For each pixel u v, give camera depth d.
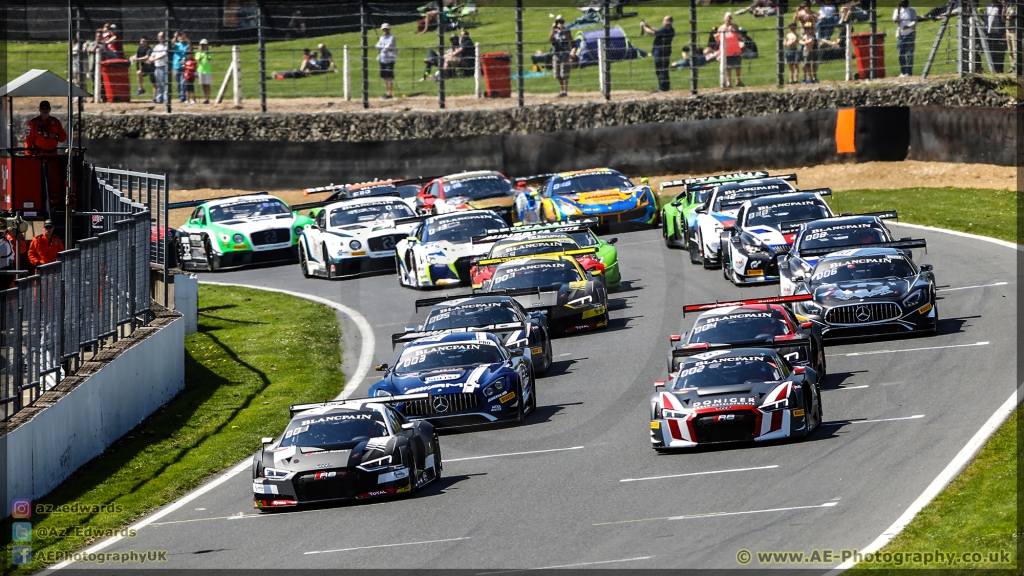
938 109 130.62
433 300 78.00
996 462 45.59
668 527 41.91
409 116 152.88
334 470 49.44
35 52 181.25
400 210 117.12
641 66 169.75
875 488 44.25
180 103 168.88
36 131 86.50
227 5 191.12
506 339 72.00
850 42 149.88
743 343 61.06
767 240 91.19
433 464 53.47
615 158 139.50
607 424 60.88
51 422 55.69
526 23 189.50
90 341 65.75
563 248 91.31
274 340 88.25
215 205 128.62
